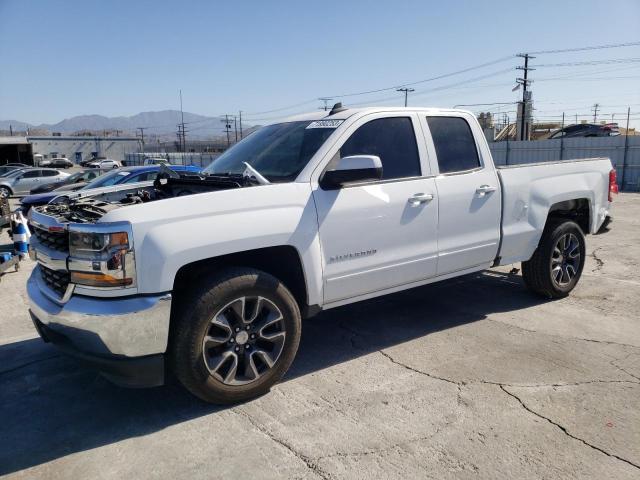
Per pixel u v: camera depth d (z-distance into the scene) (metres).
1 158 45.72
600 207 5.91
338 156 3.93
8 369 4.23
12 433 3.25
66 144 89.88
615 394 3.52
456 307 5.43
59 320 3.17
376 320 5.10
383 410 3.38
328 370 4.00
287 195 3.61
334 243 3.81
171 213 3.18
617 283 6.24
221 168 4.45
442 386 3.68
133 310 3.05
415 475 2.72
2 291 7.05
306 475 2.74
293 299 3.63
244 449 2.99
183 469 2.83
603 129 30.14
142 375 3.17
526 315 5.13
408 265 4.25
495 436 3.05
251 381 3.50
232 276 3.34
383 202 4.04
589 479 2.66
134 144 95.31
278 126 4.67
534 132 46.12
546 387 3.63
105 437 3.17
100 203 4.32
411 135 4.38
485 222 4.75
